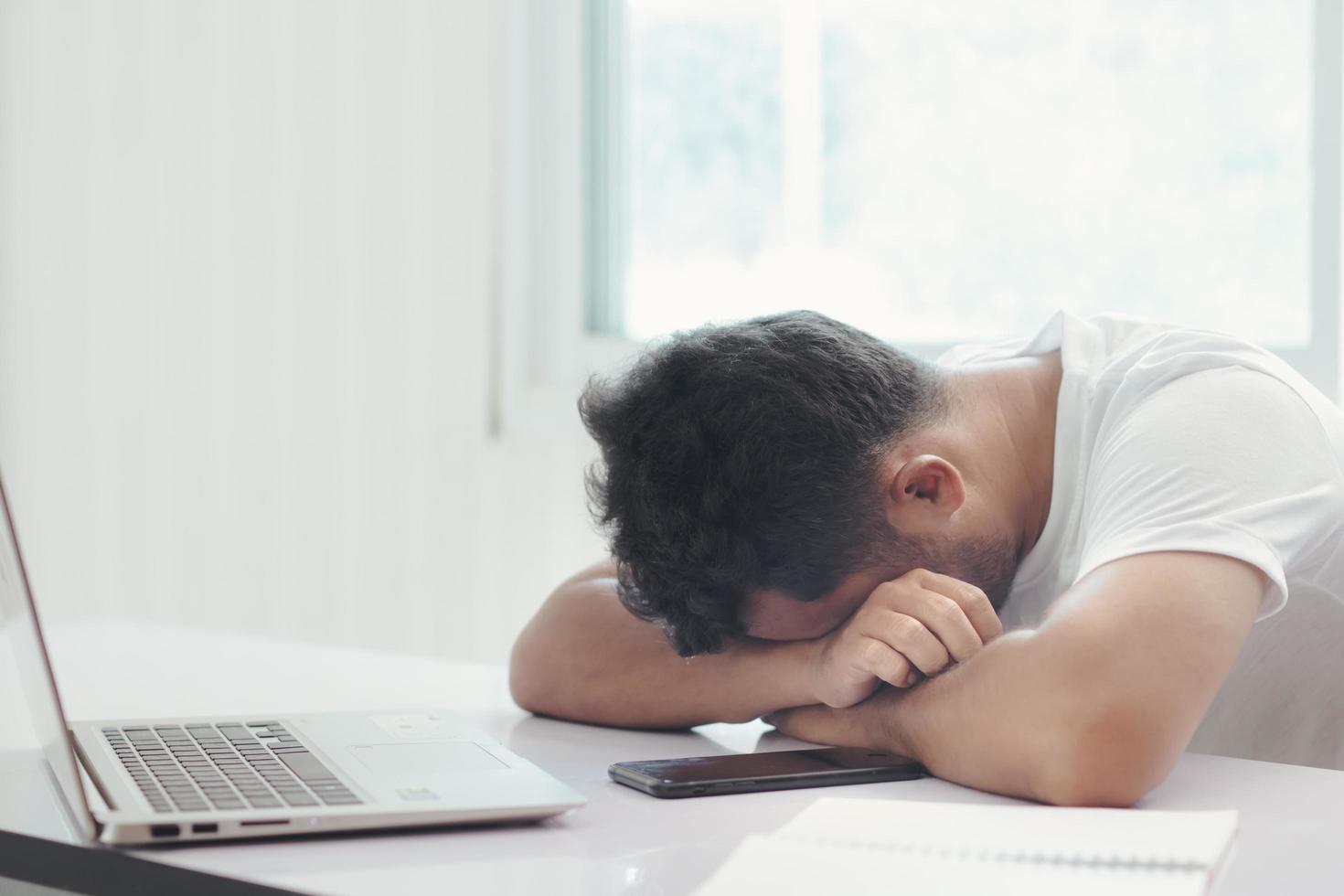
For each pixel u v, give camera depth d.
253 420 2.34
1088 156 2.22
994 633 0.85
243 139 2.33
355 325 2.40
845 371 0.92
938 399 0.97
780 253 2.51
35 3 2.18
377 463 2.41
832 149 2.45
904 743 0.84
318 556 2.38
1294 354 2.02
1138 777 0.71
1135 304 2.19
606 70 2.62
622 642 1.03
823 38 2.45
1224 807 0.71
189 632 1.54
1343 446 0.92
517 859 0.61
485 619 2.45
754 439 0.87
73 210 2.21
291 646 1.42
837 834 0.61
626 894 0.56
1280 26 2.07
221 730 0.83
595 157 2.63
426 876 0.58
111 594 2.25
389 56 2.40
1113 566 0.79
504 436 2.48
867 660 0.85
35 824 0.66
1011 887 0.53
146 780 0.68
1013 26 2.27
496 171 2.48
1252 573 0.79
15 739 0.94
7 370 2.17
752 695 0.97
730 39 2.54
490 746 0.79
